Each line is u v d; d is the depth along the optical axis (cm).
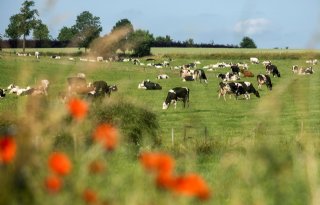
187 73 14825
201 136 4097
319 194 611
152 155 478
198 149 3584
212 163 2709
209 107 9119
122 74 15450
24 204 468
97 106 4150
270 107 636
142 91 11994
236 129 6231
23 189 470
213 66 18762
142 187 554
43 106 517
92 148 579
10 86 12050
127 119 4303
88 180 580
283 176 630
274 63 19938
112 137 576
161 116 7944
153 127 4612
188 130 4453
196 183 437
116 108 4294
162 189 470
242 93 10438
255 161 644
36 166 500
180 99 9169
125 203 532
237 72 15950
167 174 460
